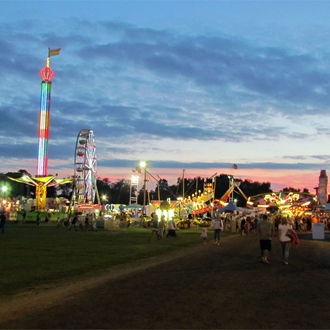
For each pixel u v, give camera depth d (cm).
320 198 6456
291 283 1376
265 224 1930
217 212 5581
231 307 994
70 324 831
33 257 1984
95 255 2128
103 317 886
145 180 6556
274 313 949
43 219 6775
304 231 5825
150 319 871
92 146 8081
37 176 8681
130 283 1316
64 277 1434
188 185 13688
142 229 5259
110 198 16625
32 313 926
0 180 9156
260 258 2117
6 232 4203
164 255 2253
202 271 1608
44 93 9019
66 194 17175
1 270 1553
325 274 1605
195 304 1016
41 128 8944
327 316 937
